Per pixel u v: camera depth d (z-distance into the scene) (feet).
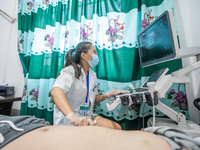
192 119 3.45
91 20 4.42
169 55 2.25
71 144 0.94
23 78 5.09
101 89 4.14
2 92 4.50
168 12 2.15
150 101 2.11
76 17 4.49
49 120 4.08
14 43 5.35
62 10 4.72
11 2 5.60
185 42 3.70
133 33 3.83
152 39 2.84
